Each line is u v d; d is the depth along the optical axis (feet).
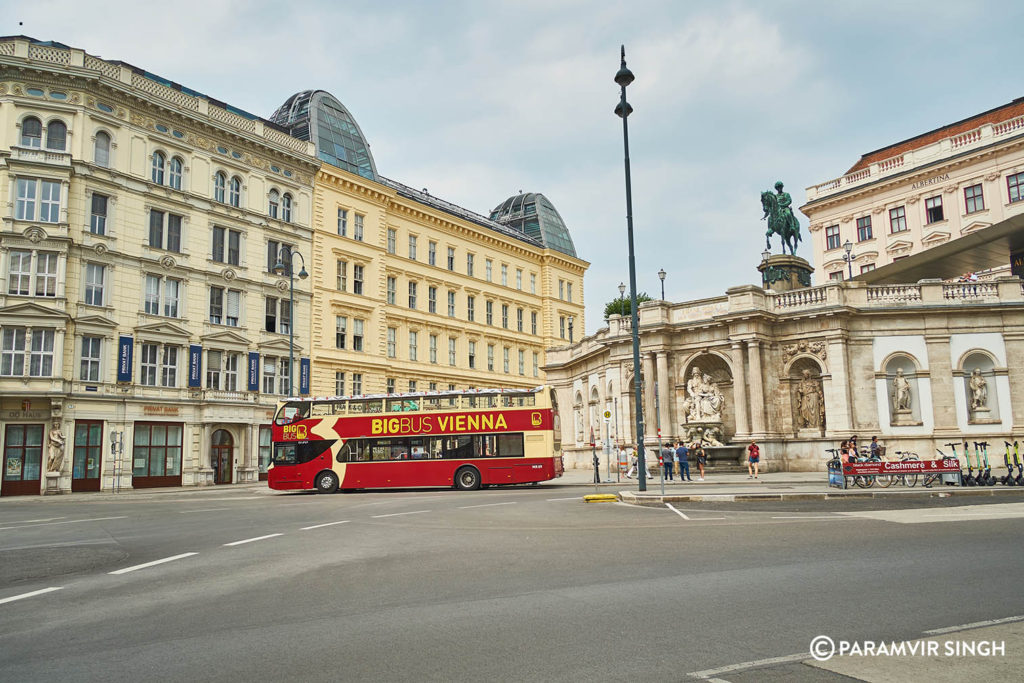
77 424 130.00
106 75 137.59
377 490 113.60
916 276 163.84
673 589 28.91
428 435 108.68
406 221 209.05
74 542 51.98
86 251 132.57
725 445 124.77
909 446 121.70
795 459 125.08
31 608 29.37
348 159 193.98
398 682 18.51
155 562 41.16
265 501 93.66
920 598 26.03
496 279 242.58
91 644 23.24
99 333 133.69
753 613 24.62
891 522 48.47
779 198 153.58
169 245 147.95
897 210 201.87
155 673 19.88
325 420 111.86
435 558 39.24
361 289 189.98
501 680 18.45
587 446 168.25
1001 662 18.53
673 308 138.21
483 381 229.45
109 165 138.41
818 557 35.32
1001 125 181.16
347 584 32.40
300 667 20.02
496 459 106.52
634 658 19.95
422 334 209.67
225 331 153.89
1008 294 122.93
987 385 121.90
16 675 19.97
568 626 23.65
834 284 125.49
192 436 146.61
